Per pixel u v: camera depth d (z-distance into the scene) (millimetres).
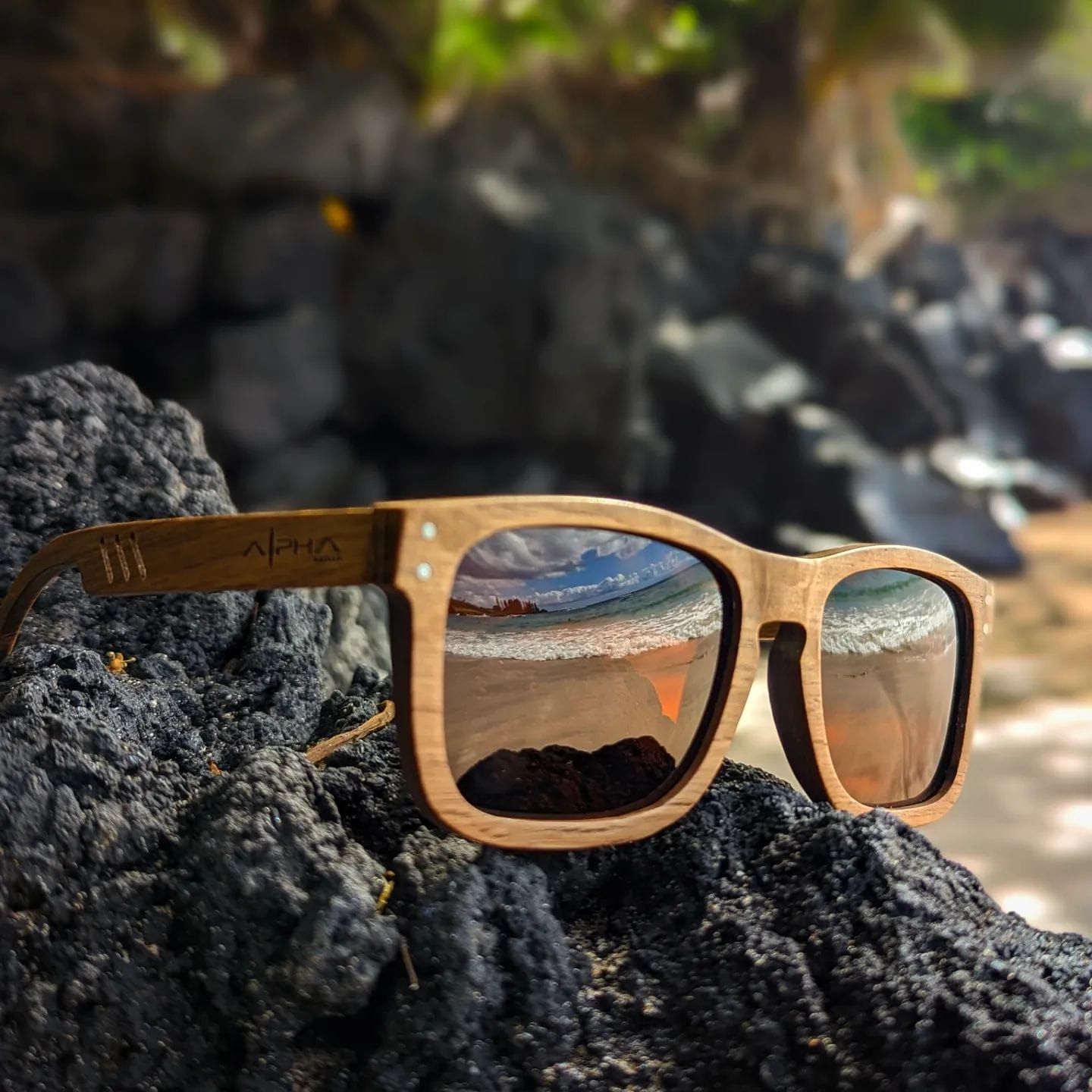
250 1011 194
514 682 202
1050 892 521
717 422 1980
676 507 2000
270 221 1666
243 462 1680
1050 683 963
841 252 2252
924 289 2590
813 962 201
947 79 1626
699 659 220
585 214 1871
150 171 1604
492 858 204
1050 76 1805
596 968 208
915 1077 186
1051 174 2334
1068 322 2984
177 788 219
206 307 1678
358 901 194
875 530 1822
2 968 194
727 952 203
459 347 1829
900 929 200
